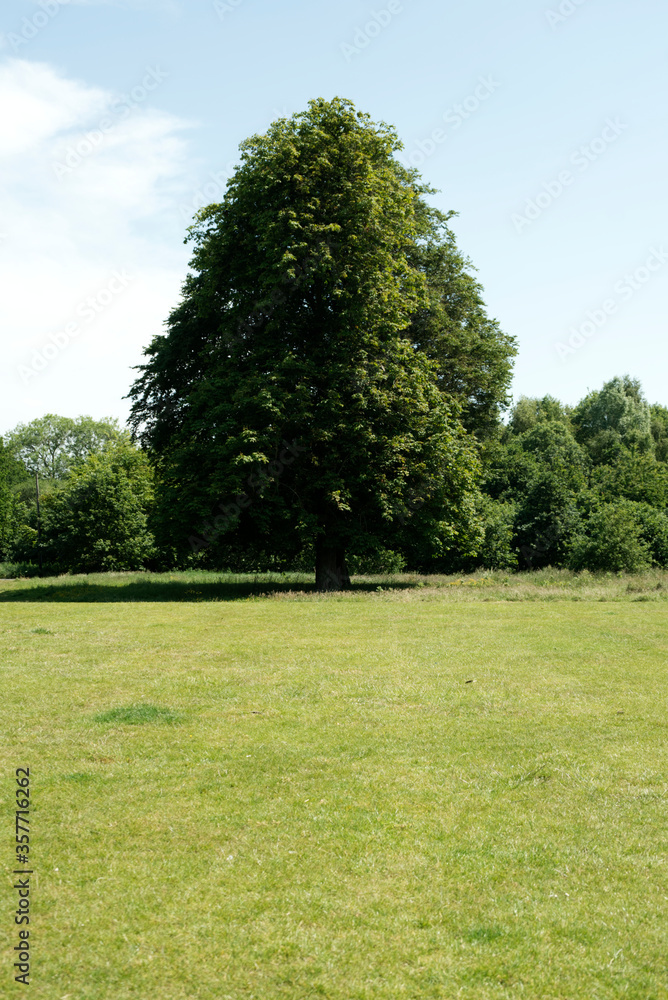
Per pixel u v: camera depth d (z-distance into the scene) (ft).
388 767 24.26
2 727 28.55
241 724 28.99
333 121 85.30
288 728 28.48
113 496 167.94
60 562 177.78
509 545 150.51
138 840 19.08
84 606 74.33
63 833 19.48
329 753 25.59
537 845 18.86
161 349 100.22
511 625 55.88
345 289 84.23
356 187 83.41
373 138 85.92
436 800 21.59
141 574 133.59
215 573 136.15
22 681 36.50
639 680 36.50
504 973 13.88
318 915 15.69
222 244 87.61
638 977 13.83
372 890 16.65
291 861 17.97
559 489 153.17
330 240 82.28
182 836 19.30
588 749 26.03
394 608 68.08
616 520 130.93
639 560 127.95
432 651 44.42
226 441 80.23
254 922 15.43
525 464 163.84
